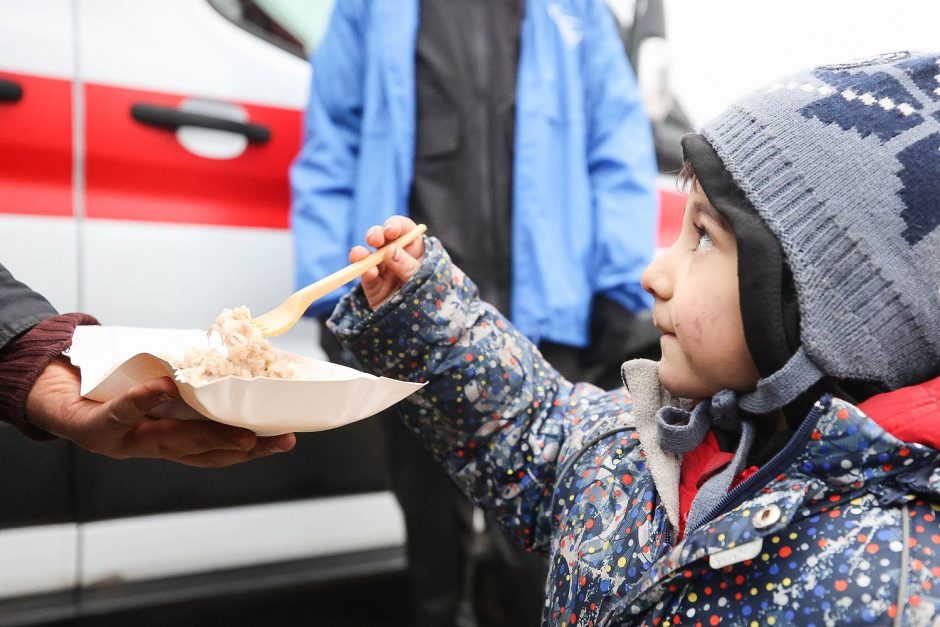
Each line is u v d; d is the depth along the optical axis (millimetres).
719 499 734
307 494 1967
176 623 1818
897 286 700
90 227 1758
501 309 1772
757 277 709
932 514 675
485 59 1763
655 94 2215
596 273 1802
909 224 698
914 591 639
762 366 723
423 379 918
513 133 1774
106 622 1757
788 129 731
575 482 869
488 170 1759
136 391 734
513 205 1755
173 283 1829
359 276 936
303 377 812
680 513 781
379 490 2039
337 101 1761
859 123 720
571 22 1821
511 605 2025
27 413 927
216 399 678
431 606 1841
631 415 899
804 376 708
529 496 931
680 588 730
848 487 695
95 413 804
